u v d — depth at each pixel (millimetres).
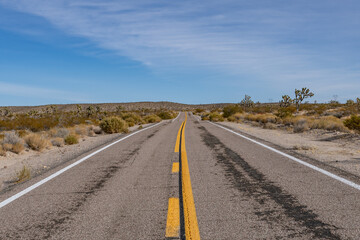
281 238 3037
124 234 3297
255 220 3553
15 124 22891
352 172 5902
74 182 5871
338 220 3449
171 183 5527
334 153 8484
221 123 28344
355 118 13711
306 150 9125
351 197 4281
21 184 5906
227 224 3461
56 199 4770
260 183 5273
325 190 4676
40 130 21859
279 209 3898
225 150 9516
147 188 5227
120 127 19703
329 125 16297
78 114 51969
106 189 5258
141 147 11039
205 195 4664
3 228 3646
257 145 10453
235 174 6055
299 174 5840
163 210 4031
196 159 8008
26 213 4156
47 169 7480
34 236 3361
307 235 3082
